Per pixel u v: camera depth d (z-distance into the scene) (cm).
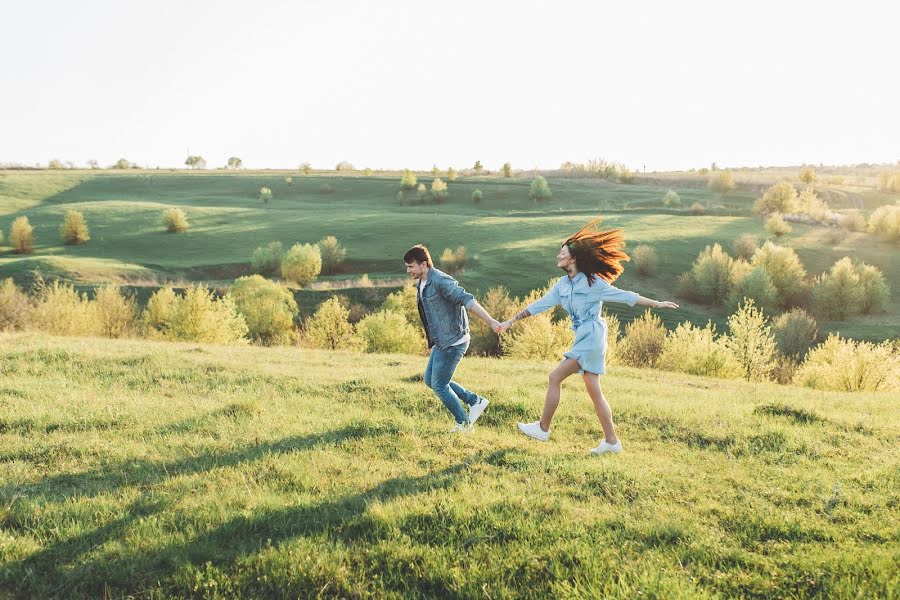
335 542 355
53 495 417
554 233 7225
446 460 516
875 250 6316
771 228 6925
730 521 398
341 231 8006
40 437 555
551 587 309
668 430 638
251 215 9556
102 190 12862
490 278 5466
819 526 382
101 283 5194
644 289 5453
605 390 884
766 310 5038
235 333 3041
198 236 7912
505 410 701
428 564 330
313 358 1208
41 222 8738
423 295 573
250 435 579
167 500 409
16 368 880
